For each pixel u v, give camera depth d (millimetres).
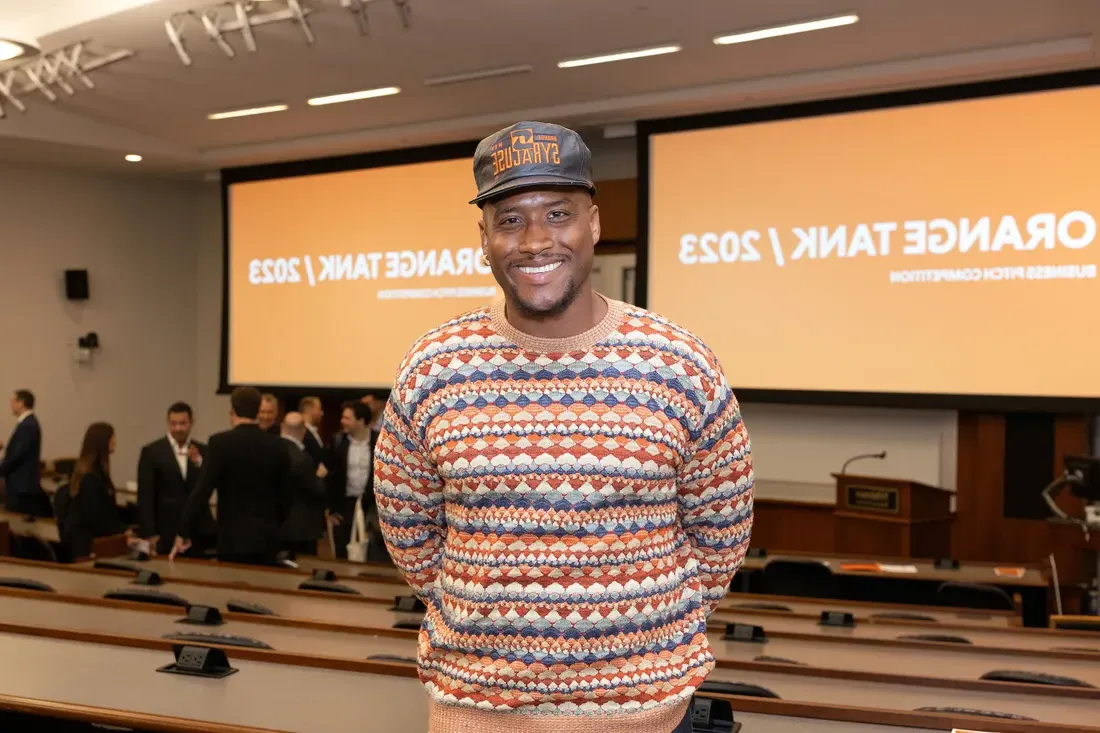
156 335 10734
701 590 1396
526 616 1258
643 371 1292
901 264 6934
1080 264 6387
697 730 1898
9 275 9617
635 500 1277
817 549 7039
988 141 6629
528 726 1284
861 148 7039
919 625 3361
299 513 6441
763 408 7984
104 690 2201
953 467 7215
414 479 1380
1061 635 3215
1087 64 6281
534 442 1265
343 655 2705
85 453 5949
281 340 9594
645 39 6266
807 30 5965
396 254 8984
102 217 10289
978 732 1874
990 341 6672
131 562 4688
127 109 8266
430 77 7176
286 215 9547
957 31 5953
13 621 3066
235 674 2324
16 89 7707
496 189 1276
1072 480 4652
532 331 1306
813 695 2271
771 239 7367
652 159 7797
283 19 5441
